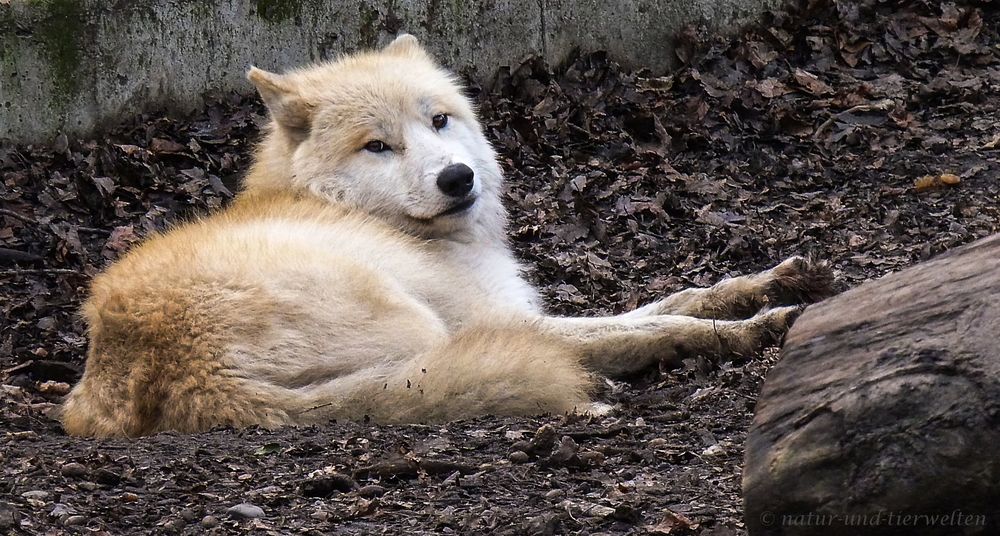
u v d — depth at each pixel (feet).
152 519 21.11
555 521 19.85
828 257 42.42
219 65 55.26
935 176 48.62
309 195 35.32
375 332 29.68
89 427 29.25
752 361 32.12
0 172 48.85
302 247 30.91
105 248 44.57
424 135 35.19
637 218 47.52
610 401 30.40
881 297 15.97
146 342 28.89
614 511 20.18
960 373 14.65
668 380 31.71
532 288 38.24
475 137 37.35
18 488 22.31
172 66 54.13
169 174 49.67
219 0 54.70
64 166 50.24
